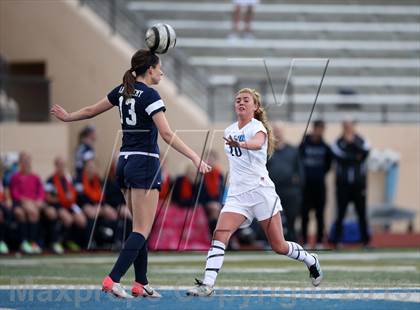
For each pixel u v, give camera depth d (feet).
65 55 234.58
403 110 269.85
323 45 294.05
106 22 242.58
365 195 192.95
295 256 89.04
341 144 191.31
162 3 294.87
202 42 286.66
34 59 235.40
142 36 251.60
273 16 301.43
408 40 302.86
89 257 166.50
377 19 308.19
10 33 236.22
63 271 128.47
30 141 217.15
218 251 85.05
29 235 179.93
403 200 236.43
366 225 193.88
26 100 223.30
